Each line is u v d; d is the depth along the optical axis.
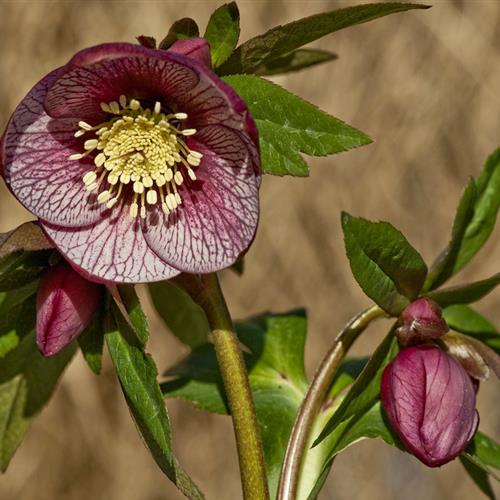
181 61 0.77
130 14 2.13
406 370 0.81
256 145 0.78
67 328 0.80
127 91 0.81
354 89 2.28
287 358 0.87
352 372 0.86
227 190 0.80
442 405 0.81
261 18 2.19
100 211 0.81
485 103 2.33
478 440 0.85
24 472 2.02
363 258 0.81
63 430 2.04
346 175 2.26
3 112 2.10
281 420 0.86
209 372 0.87
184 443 2.10
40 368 0.86
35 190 0.80
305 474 0.83
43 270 0.81
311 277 2.20
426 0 2.33
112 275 0.80
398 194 2.28
